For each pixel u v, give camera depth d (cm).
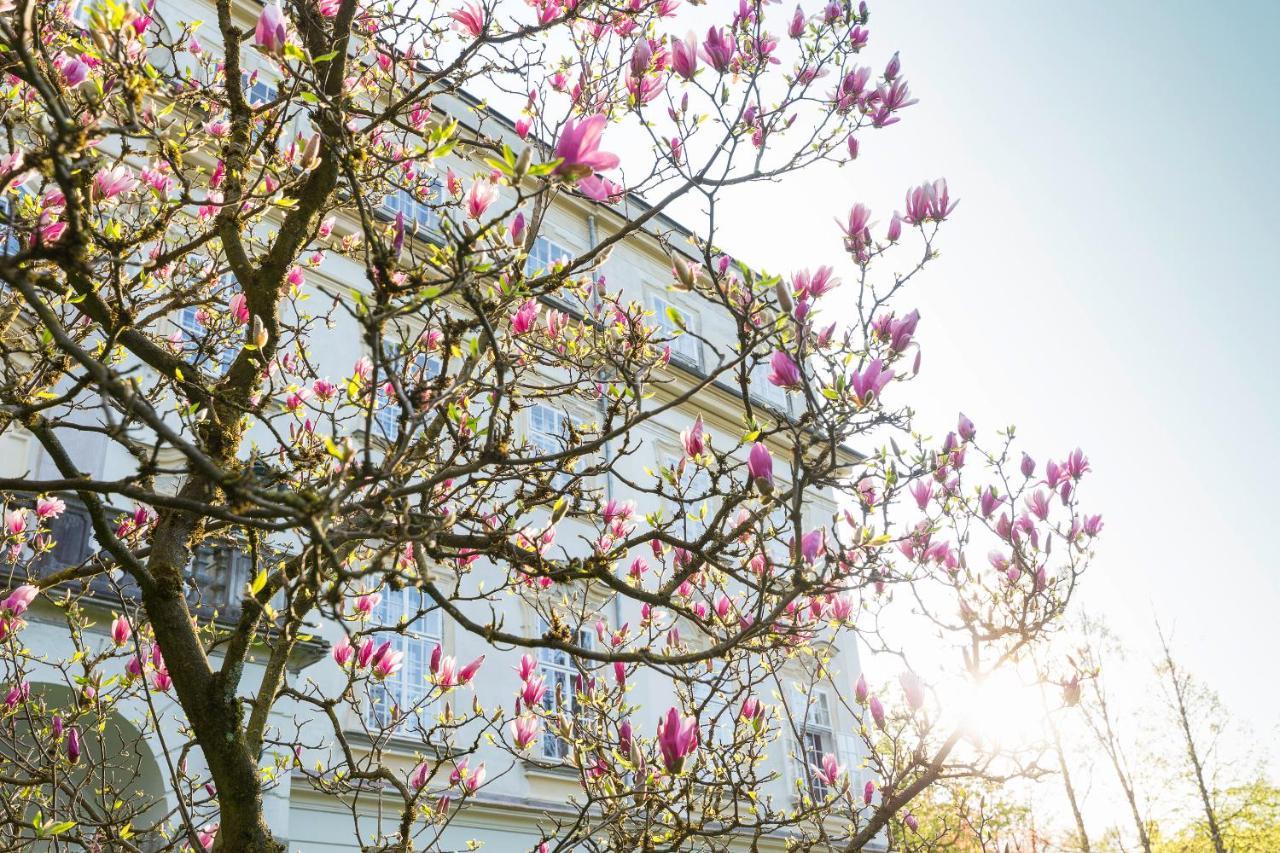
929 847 923
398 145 700
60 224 428
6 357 491
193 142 550
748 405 425
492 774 1440
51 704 915
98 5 360
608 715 638
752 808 612
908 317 474
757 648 517
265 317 501
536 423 1712
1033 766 701
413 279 346
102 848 578
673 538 461
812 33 564
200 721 422
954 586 737
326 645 1048
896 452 480
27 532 696
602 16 613
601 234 2155
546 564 466
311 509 312
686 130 530
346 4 534
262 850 418
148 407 304
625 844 578
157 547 444
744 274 399
